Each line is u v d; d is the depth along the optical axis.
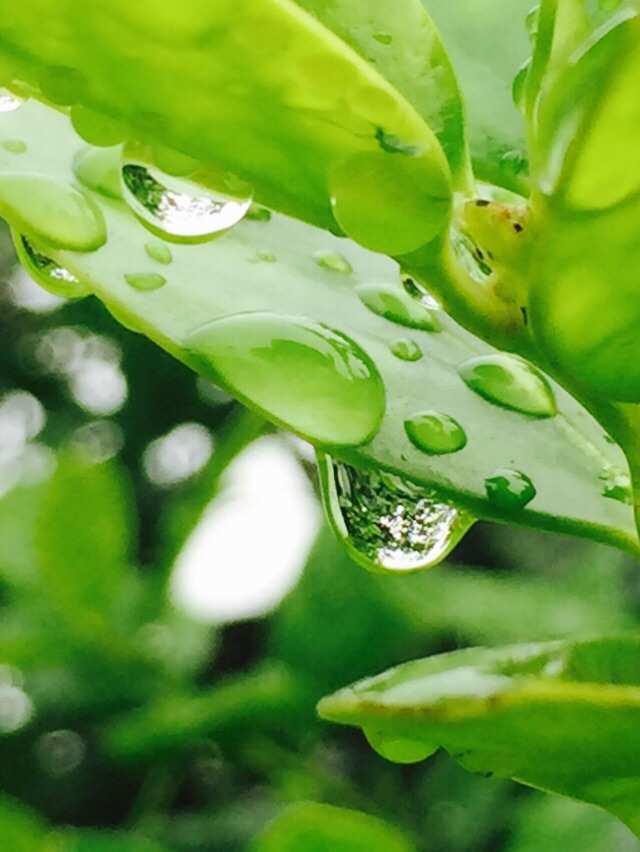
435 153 0.06
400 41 0.06
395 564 0.07
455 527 0.07
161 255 0.06
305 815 0.11
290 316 0.07
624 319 0.06
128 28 0.05
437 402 0.07
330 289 0.07
